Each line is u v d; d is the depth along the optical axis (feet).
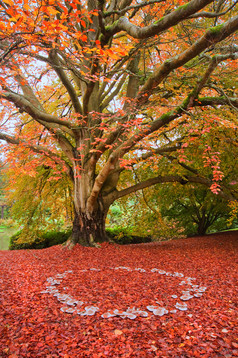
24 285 14.24
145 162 26.27
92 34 21.80
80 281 14.93
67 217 36.29
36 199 32.78
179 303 11.95
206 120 17.79
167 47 26.40
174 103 25.39
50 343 8.88
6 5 11.44
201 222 45.60
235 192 29.01
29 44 11.34
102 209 27.37
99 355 8.23
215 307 11.51
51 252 24.82
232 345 8.59
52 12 9.18
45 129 25.68
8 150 21.59
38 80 21.07
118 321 10.32
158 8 21.39
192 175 33.09
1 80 14.93
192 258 21.39
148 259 21.04
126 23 13.62
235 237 34.40
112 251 24.00
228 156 26.40
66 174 30.55
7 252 27.35
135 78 27.96
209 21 24.89
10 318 10.49
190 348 8.55
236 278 15.43
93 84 18.99
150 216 35.45
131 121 17.40
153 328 9.79
